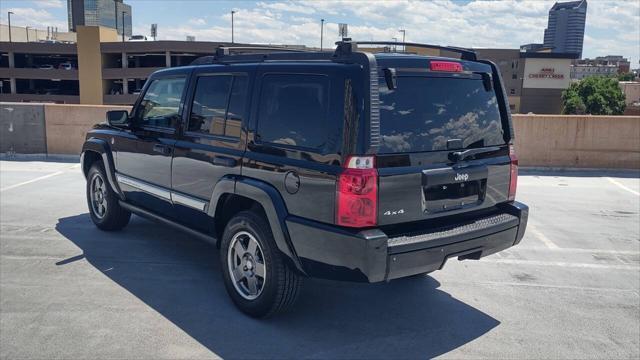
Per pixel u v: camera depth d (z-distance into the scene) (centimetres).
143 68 8650
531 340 423
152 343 402
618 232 732
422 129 401
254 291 448
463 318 460
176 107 532
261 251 428
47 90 9300
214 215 472
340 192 369
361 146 366
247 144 444
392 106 388
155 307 464
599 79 10488
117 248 617
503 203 473
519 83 11056
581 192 990
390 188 377
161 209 562
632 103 11975
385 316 460
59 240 642
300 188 396
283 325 438
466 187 431
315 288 517
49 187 940
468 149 430
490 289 526
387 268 374
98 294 488
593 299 506
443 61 422
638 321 460
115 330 421
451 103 425
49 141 1252
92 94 8788
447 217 422
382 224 378
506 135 470
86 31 8619
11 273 534
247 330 427
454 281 546
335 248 377
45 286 504
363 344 411
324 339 416
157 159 549
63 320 435
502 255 631
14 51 8975
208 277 534
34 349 389
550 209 858
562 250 652
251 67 455
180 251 611
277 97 426
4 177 1029
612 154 1195
